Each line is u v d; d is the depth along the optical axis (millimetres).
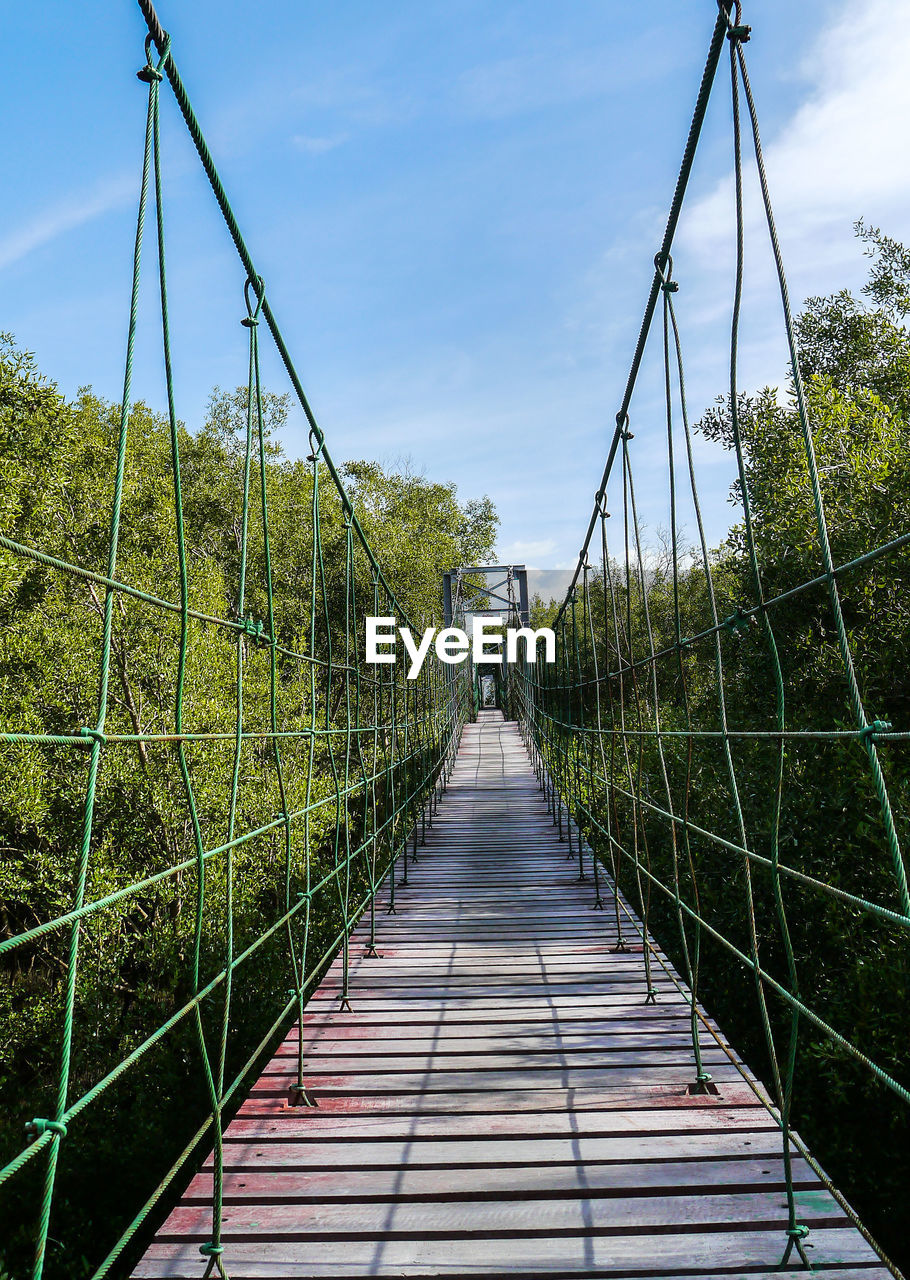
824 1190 1805
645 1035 2725
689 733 2281
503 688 20953
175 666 8297
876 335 7328
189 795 1532
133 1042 6824
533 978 3357
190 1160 5809
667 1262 1595
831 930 4523
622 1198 1804
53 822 7895
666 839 6656
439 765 9711
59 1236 5289
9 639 7605
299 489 15594
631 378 2777
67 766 7949
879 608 4867
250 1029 6848
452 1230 1706
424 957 3695
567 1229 1697
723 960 5727
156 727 8078
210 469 15367
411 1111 2229
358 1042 2723
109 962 7180
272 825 2049
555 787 8211
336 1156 2002
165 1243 1689
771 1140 2025
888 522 4785
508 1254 1635
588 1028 2795
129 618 8273
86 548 8195
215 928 7168
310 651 2600
